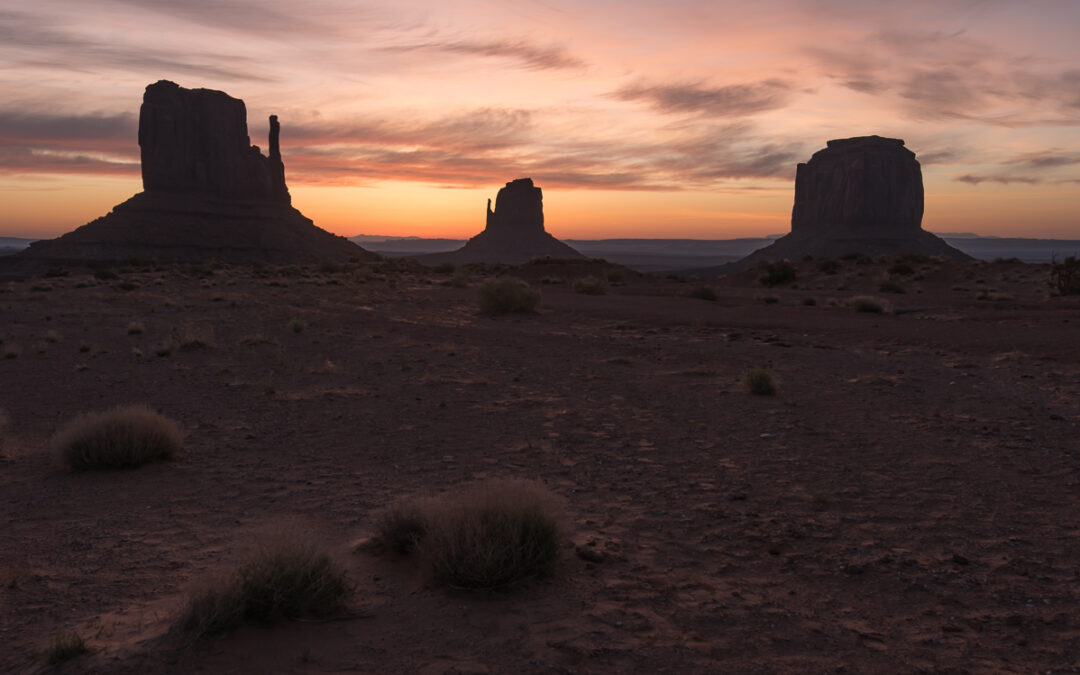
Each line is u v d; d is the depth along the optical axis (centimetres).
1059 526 622
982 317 2692
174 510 690
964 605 469
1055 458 852
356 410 1200
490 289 3152
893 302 3600
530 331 2475
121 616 443
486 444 958
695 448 927
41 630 425
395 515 567
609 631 423
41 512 685
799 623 441
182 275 6519
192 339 2056
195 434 1037
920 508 677
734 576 518
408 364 1712
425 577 500
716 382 1452
